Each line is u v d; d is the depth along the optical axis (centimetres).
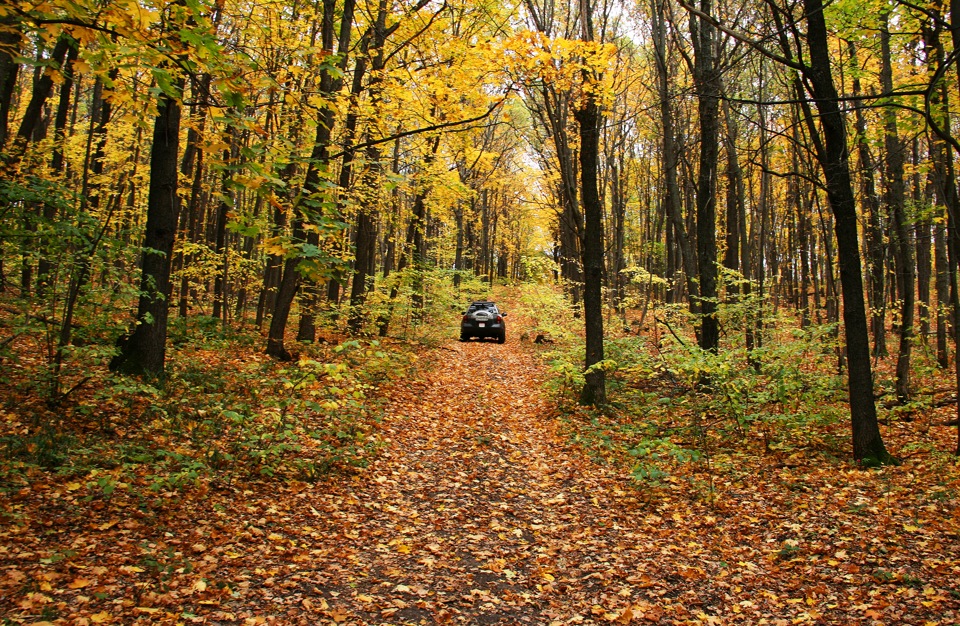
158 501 476
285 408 621
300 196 402
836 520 529
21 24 306
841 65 1084
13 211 564
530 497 641
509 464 757
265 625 335
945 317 1447
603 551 501
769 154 1625
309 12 913
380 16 1012
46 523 407
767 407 930
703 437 818
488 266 4841
